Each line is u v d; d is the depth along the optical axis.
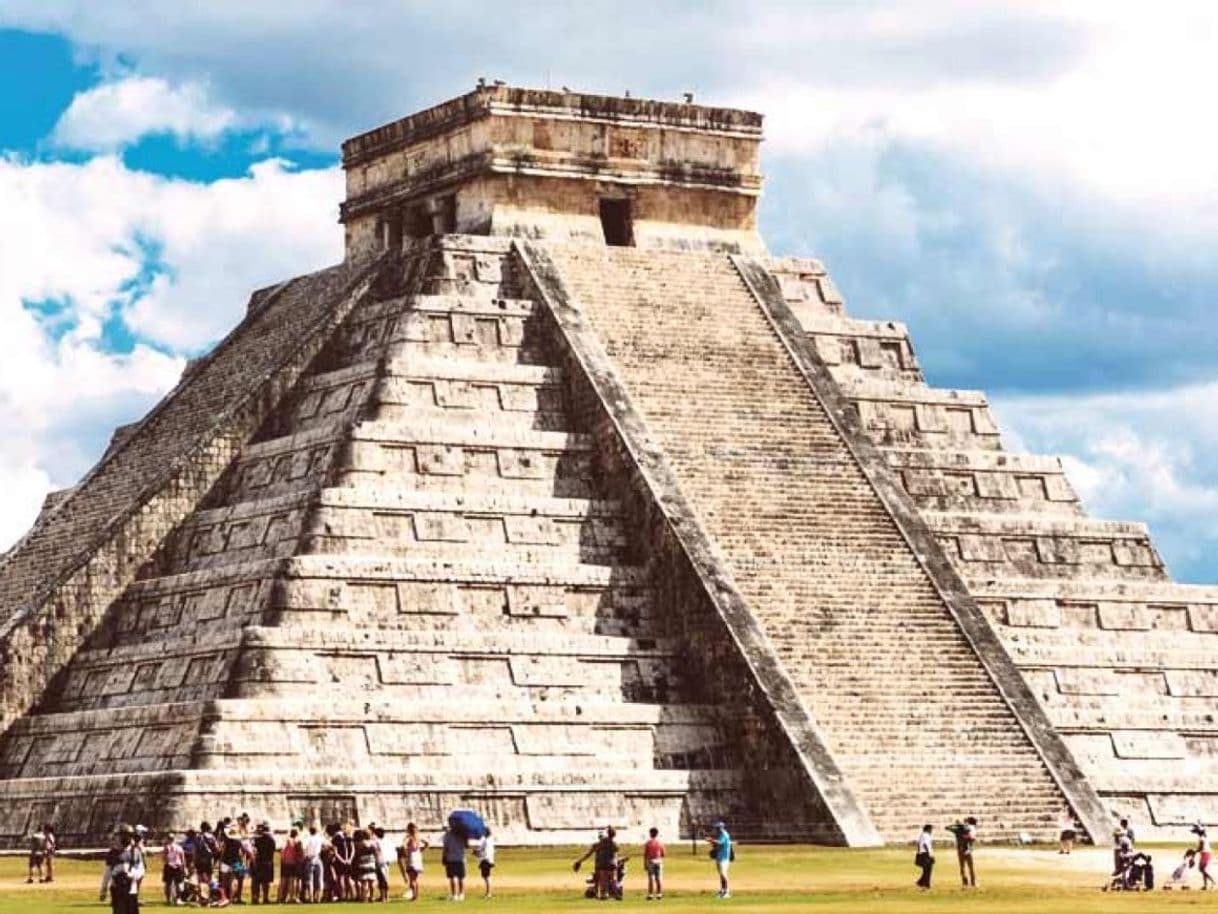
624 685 97.12
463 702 94.44
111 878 67.12
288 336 112.12
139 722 94.62
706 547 99.19
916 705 96.69
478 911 67.88
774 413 106.38
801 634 97.62
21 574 109.62
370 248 117.06
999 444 114.12
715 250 114.06
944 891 74.00
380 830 77.75
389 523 98.25
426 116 113.50
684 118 113.81
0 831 97.25
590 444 103.69
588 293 108.88
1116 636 108.56
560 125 111.31
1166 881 80.25
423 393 103.19
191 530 104.94
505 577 98.00
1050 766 96.25
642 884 77.19
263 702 91.25
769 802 93.69
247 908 71.44
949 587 101.38
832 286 115.94
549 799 92.81
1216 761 106.31
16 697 101.56
